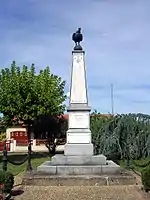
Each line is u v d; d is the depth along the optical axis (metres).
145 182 10.39
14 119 29.05
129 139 18.28
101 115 23.28
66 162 13.57
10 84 28.62
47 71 30.98
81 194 10.29
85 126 14.55
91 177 12.11
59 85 30.72
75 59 15.25
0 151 38.72
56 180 12.04
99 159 13.59
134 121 18.70
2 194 9.08
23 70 29.48
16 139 42.97
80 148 14.18
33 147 38.38
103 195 10.12
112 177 12.11
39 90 29.00
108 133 18.72
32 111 28.17
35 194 10.35
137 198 9.70
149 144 18.09
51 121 29.12
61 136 29.33
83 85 14.98
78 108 14.65
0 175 9.62
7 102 28.34
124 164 17.27
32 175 12.66
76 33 15.53
